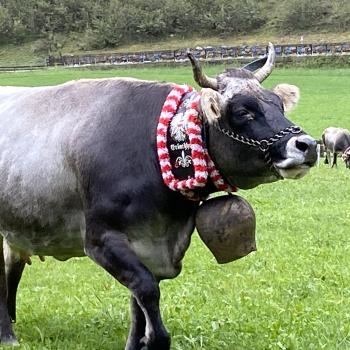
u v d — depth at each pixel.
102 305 5.96
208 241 4.45
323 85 37.28
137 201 4.36
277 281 6.48
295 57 46.91
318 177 13.98
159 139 4.32
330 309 5.64
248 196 11.42
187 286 6.38
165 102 4.39
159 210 4.39
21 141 4.79
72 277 7.02
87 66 48.91
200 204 4.48
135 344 4.70
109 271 4.40
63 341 5.15
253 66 4.56
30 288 6.67
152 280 4.30
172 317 5.50
